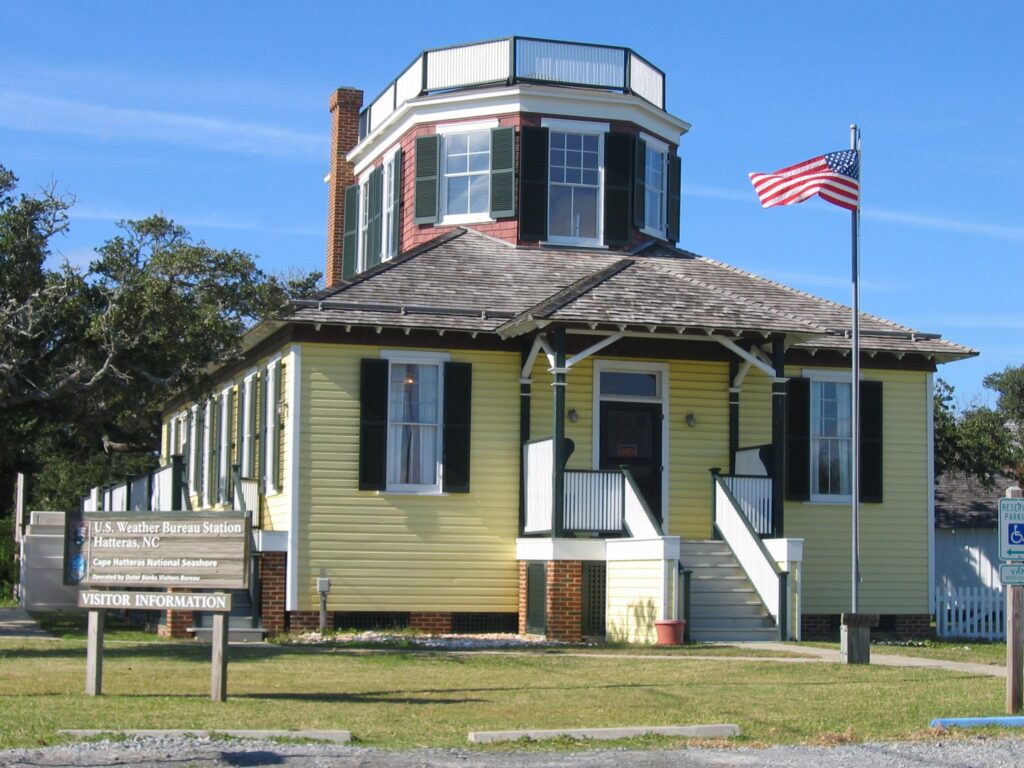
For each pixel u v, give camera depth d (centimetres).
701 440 2580
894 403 2686
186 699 1413
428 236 2884
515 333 2417
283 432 2438
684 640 2169
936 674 1753
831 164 2295
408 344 2447
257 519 2555
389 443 2444
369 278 2534
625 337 2480
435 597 2428
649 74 2970
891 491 2670
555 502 2314
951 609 2697
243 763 1070
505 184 2803
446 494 2447
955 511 3269
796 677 1709
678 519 2548
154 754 1090
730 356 2602
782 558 2295
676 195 3006
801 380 2639
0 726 1199
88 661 1438
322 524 2392
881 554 2653
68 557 1433
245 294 2111
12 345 2058
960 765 1110
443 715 1348
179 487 2984
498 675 1705
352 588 2395
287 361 2431
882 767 1099
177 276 2064
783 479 2428
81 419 2255
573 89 2820
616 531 2348
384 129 3053
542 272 2672
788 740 1227
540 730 1233
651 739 1219
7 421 2938
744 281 2770
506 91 2803
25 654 1927
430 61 2928
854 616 1881
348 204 3319
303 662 1830
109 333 2031
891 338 2636
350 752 1129
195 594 1413
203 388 2211
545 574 2339
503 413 2488
